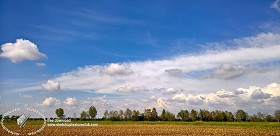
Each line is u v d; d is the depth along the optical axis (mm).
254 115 167375
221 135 59500
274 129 78812
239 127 89625
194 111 176625
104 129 77250
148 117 170500
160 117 171375
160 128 82812
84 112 165000
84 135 58406
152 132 66250
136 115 170375
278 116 160625
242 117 169875
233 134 62000
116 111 169875
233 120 171750
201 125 104250
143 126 95375
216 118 172750
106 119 169250
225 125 104125
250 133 64000
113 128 82375
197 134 61594
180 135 58781
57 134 60250
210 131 70062
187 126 96062
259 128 83625
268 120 162750
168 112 172375
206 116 176000
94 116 164625
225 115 173250
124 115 170750
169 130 73500
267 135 59688
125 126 94750
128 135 58531
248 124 111125
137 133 63281
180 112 177000
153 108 172500
